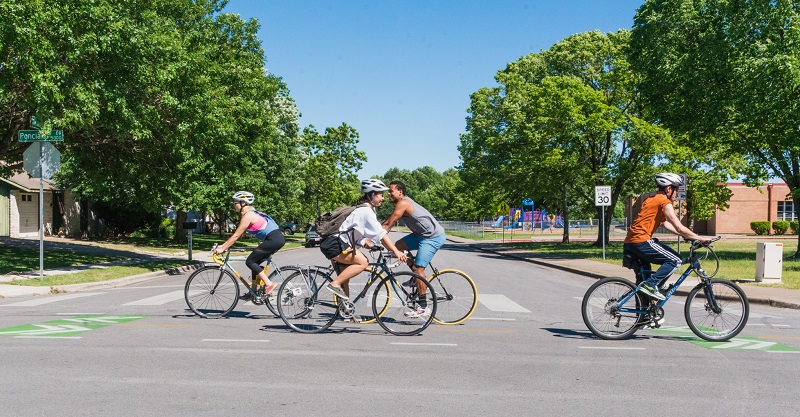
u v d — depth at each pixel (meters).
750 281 16.02
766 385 5.91
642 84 30.44
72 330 8.50
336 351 7.27
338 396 5.42
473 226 71.06
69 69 16.64
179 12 27.16
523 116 42.03
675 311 11.24
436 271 9.13
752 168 30.81
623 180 37.00
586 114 35.50
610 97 39.09
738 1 26.08
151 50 18.80
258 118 30.09
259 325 8.95
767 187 63.12
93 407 5.03
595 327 8.16
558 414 4.97
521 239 59.34
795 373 6.39
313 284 8.52
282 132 48.41
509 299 12.65
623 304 8.15
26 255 22.58
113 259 23.53
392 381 5.94
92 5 16.80
